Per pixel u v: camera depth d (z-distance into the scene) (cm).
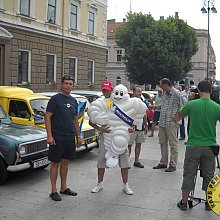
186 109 536
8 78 2048
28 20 2195
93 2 2927
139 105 605
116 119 603
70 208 552
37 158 701
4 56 2014
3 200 586
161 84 794
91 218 512
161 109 809
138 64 3903
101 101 612
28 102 921
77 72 2770
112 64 6191
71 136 598
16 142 657
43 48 2356
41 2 2316
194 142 526
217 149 523
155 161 910
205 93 532
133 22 4019
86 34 2856
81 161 895
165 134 814
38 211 537
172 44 3897
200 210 551
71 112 597
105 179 721
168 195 625
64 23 2558
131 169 813
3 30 1972
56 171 595
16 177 732
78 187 666
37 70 2306
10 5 2044
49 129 580
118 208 556
